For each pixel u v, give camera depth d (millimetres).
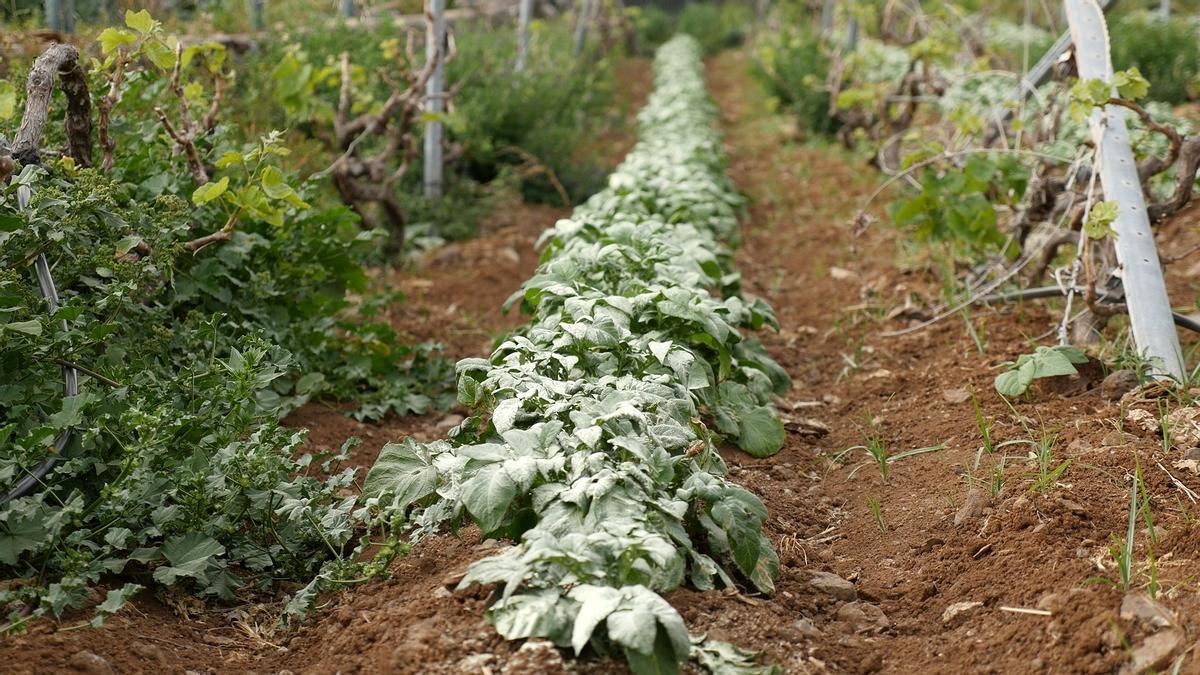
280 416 4273
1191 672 2492
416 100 6676
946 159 6387
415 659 2629
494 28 13703
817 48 13336
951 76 9125
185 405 3609
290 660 2877
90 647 2678
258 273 4660
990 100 7766
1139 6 16031
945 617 3041
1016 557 3207
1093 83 4605
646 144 9273
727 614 2900
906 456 4160
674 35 27375
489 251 7398
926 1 12781
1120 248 4598
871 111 10281
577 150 10578
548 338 3754
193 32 7008
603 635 2623
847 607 3156
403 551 3078
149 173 4469
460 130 7129
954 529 3494
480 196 8484
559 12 19453
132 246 3613
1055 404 4293
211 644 2934
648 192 6590
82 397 3047
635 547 2613
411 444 3348
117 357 3615
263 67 7027
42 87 3682
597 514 2770
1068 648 2727
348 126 6734
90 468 3191
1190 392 4117
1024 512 3400
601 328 3684
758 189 9820
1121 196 4727
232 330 4441
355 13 9672
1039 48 10594
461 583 2742
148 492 3094
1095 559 3090
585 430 2988
